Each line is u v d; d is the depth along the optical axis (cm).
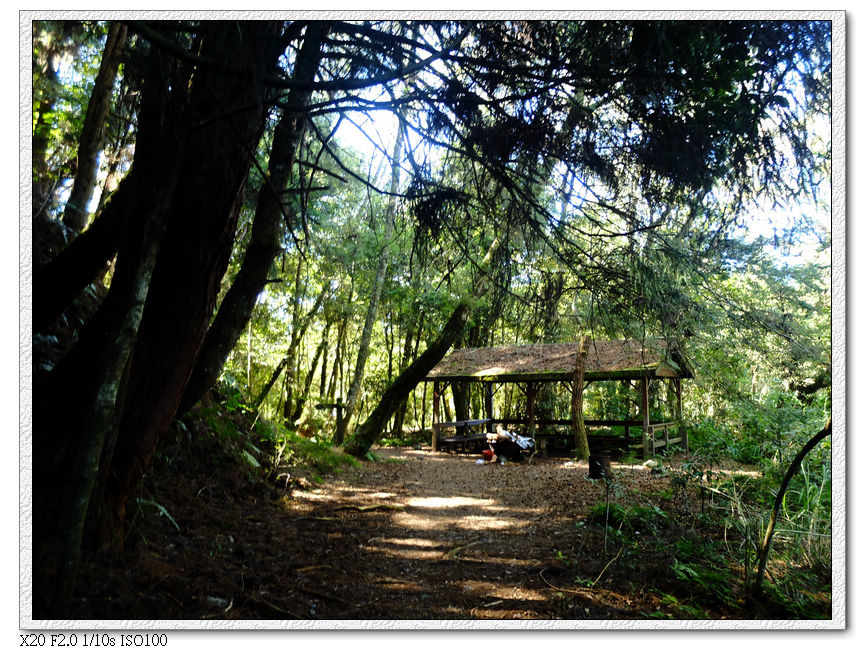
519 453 1364
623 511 614
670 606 375
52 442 305
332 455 1037
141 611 287
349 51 337
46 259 468
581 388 1337
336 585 399
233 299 511
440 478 1041
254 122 327
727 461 889
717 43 286
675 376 1351
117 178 653
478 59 314
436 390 1636
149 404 350
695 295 438
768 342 525
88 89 654
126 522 368
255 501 606
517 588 411
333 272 1482
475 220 416
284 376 1783
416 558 491
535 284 422
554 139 337
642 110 318
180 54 256
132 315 253
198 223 338
